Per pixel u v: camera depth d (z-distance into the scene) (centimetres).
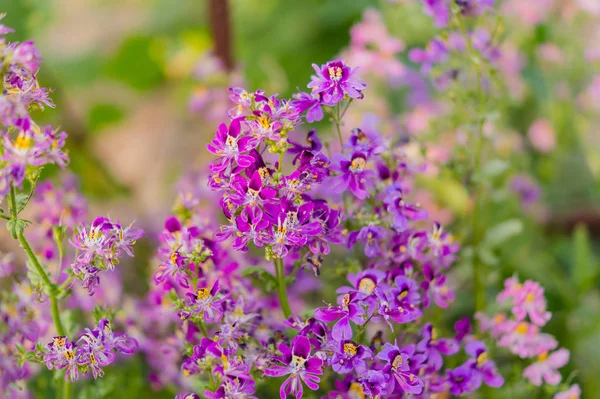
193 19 150
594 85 119
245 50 138
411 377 78
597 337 104
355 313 78
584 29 125
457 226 111
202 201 105
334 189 81
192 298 79
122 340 80
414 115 113
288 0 141
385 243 84
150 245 110
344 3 136
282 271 83
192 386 91
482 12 95
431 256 85
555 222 124
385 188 84
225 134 79
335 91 79
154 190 135
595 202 123
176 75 149
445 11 95
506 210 111
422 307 85
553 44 124
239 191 78
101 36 153
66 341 79
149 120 152
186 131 141
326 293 98
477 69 94
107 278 97
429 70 99
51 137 76
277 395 90
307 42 138
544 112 125
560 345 103
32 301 86
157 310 92
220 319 80
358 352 78
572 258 116
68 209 92
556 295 106
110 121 145
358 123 113
